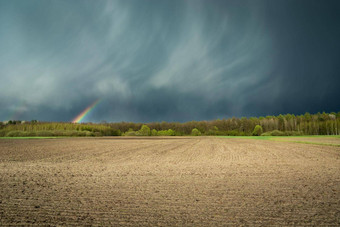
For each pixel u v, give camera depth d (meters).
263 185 7.02
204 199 5.60
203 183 7.41
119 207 5.03
